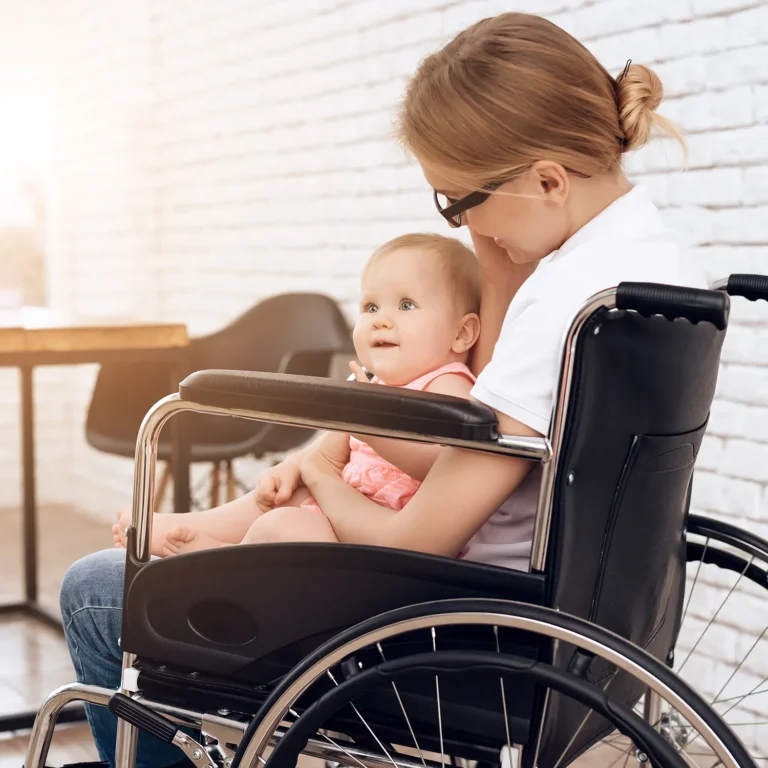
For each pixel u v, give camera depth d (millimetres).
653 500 1170
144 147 4289
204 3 3891
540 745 1076
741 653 2176
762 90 2076
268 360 3188
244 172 3713
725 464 2180
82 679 1496
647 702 1433
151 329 2500
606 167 1170
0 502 4863
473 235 1314
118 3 4371
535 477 1184
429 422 1066
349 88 3189
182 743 1213
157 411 1203
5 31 4832
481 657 1039
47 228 4945
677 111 2229
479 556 1205
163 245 4246
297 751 1091
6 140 4879
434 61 1186
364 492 1325
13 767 2092
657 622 1281
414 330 1305
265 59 3572
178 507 2688
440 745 1124
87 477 4801
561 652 1064
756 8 2076
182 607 1201
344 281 3246
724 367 2180
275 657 1175
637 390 1080
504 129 1118
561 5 2479
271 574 1165
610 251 1128
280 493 1400
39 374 4902
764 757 2094
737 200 2131
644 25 2285
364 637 1061
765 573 1419
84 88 4672
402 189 2996
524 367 1096
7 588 3508
